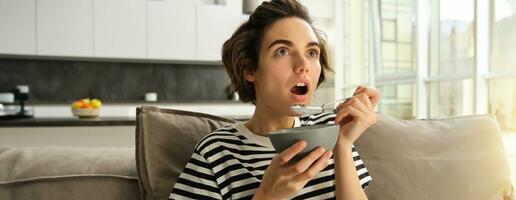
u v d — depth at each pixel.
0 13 3.79
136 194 0.96
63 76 4.33
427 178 1.10
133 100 4.44
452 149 1.17
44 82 4.28
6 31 3.80
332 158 0.87
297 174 0.59
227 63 0.90
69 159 0.98
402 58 3.74
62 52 3.95
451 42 3.09
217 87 4.81
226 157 0.84
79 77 4.38
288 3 0.83
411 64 3.60
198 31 4.32
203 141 0.89
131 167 1.00
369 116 0.78
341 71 4.87
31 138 2.77
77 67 4.37
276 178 0.60
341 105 0.80
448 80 3.11
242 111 4.75
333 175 0.87
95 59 4.25
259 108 0.86
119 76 4.50
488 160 1.17
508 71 2.49
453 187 1.11
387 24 3.96
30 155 0.98
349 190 0.80
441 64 3.25
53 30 3.92
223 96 4.83
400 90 3.80
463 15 2.92
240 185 0.82
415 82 3.45
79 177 0.93
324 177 0.86
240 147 0.85
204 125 1.06
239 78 0.86
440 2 3.23
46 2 3.89
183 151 0.98
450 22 3.10
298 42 0.77
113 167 0.98
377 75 4.20
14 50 3.84
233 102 4.71
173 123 1.01
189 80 4.73
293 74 0.76
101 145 2.91
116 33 4.09
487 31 2.66
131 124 2.87
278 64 0.76
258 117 0.88
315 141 0.58
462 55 2.96
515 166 2.29
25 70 4.22
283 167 0.59
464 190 1.12
